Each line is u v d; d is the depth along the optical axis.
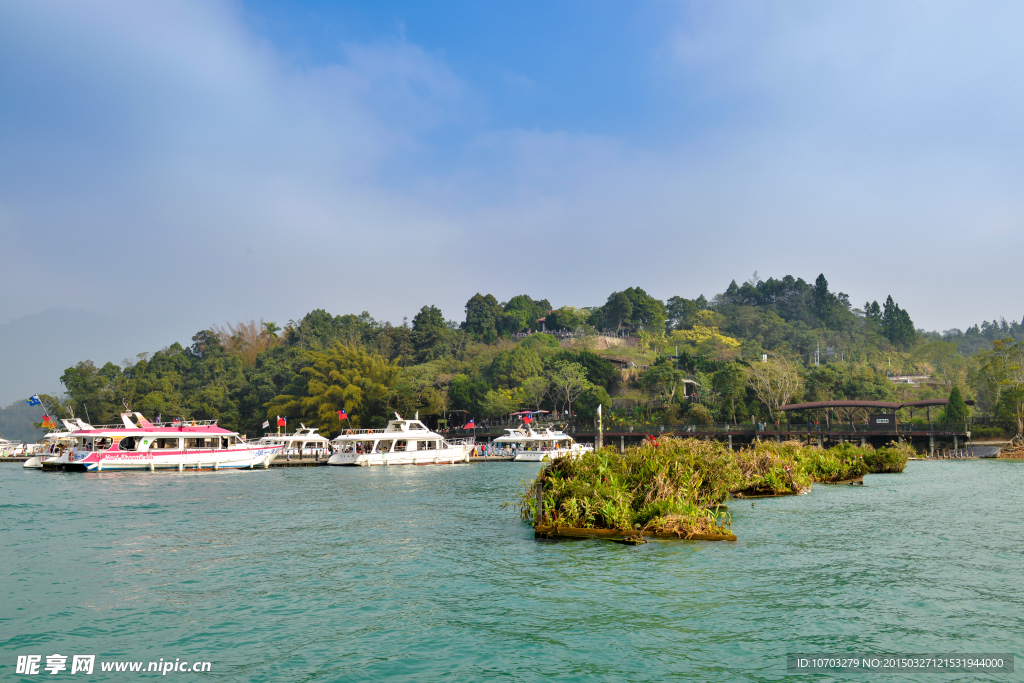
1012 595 14.29
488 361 129.38
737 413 95.06
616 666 10.66
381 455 66.94
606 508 21.59
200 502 34.16
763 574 16.28
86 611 14.20
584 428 89.88
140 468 58.31
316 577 16.95
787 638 11.83
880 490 35.56
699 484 24.77
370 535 23.12
